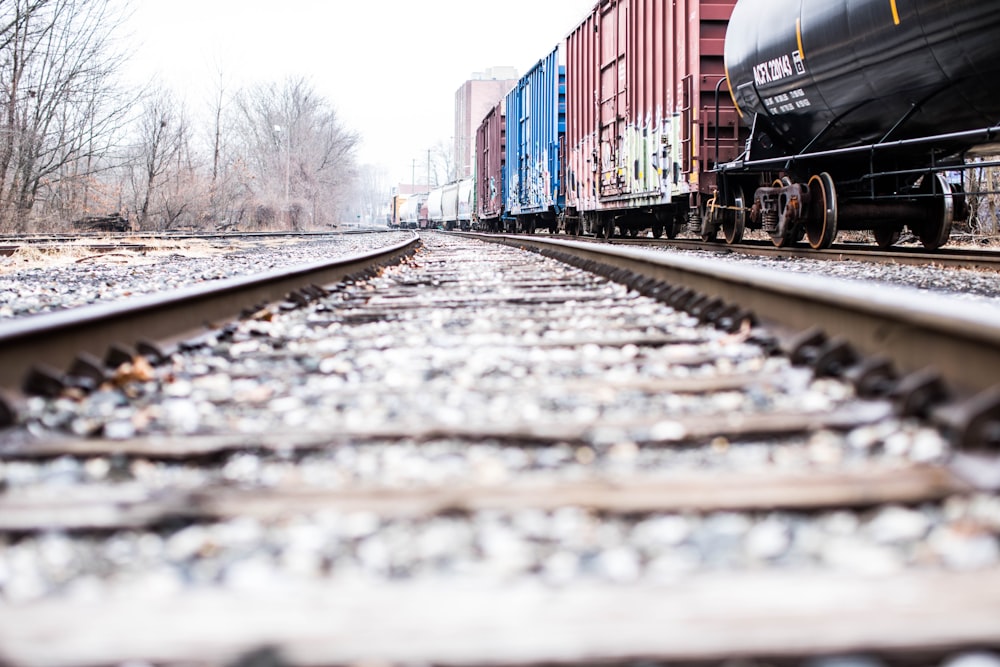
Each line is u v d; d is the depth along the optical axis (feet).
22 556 6.24
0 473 8.29
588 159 76.02
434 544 6.25
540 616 4.99
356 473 8.12
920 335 9.88
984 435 7.60
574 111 81.61
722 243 54.65
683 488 7.05
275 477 8.07
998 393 7.71
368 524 6.65
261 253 62.95
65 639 4.82
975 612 4.88
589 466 8.18
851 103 37.78
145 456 8.66
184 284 34.01
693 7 50.80
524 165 107.55
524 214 112.68
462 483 7.57
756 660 4.50
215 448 8.77
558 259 40.32
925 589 5.18
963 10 28.76
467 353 14.47
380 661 4.53
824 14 36.55
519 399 10.94
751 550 6.01
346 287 27.27
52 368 11.81
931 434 8.37
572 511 6.79
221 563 6.01
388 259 40.22
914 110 35.04
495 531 6.44
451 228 223.71
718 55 50.98
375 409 10.61
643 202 61.77
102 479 8.14
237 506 6.90
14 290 31.32
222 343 16.46
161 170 147.43
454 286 27.81
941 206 42.32
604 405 10.57
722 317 16.62
